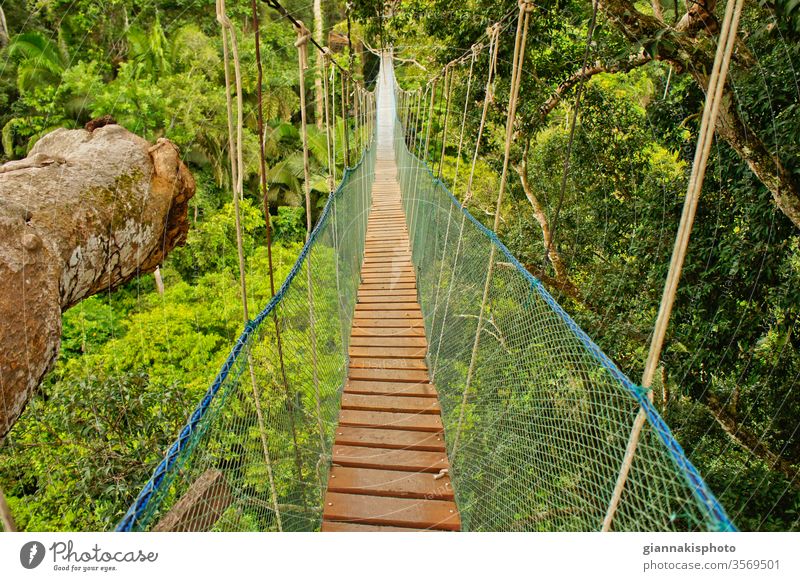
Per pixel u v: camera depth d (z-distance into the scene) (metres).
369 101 8.34
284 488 1.75
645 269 4.04
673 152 3.82
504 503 1.75
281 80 8.87
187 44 8.01
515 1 3.75
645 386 0.90
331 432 2.53
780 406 3.10
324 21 10.98
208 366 5.18
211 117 7.93
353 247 4.19
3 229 1.34
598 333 4.32
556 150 5.86
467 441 2.25
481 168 8.62
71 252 1.61
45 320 1.40
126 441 2.90
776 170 2.47
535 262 5.68
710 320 3.31
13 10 7.59
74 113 7.01
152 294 6.44
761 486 3.04
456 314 2.79
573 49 4.20
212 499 1.32
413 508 2.19
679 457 0.76
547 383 1.47
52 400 3.00
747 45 2.93
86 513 2.70
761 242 2.95
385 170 10.65
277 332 1.64
